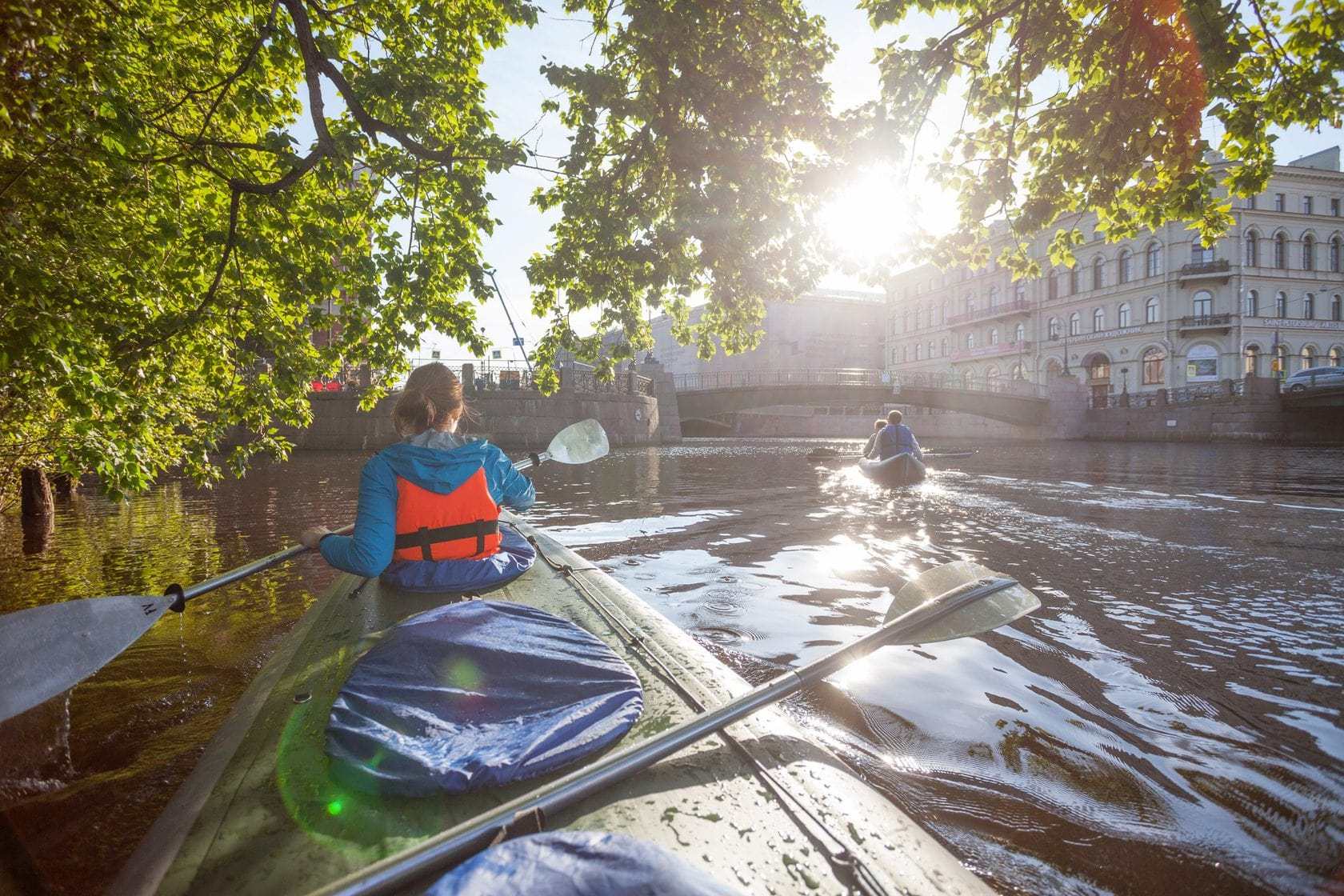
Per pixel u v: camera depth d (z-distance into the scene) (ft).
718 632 11.41
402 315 15.01
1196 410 108.37
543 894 2.35
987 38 15.11
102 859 5.72
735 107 15.70
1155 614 11.95
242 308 13.76
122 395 10.73
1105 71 13.67
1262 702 8.32
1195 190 13.24
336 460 61.21
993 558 16.98
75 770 7.29
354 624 7.13
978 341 160.56
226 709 8.89
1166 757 7.00
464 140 13.43
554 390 18.80
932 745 7.22
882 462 37.91
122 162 10.87
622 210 16.72
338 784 4.13
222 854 3.49
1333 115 11.19
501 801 3.94
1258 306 118.42
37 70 8.02
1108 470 47.60
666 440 118.83
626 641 6.54
